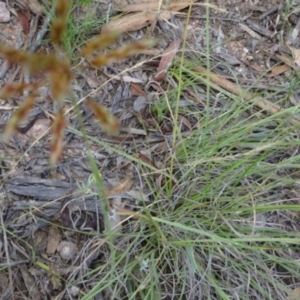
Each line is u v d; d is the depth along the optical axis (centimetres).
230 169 87
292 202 94
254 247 81
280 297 87
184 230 88
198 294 86
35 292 85
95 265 87
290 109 90
